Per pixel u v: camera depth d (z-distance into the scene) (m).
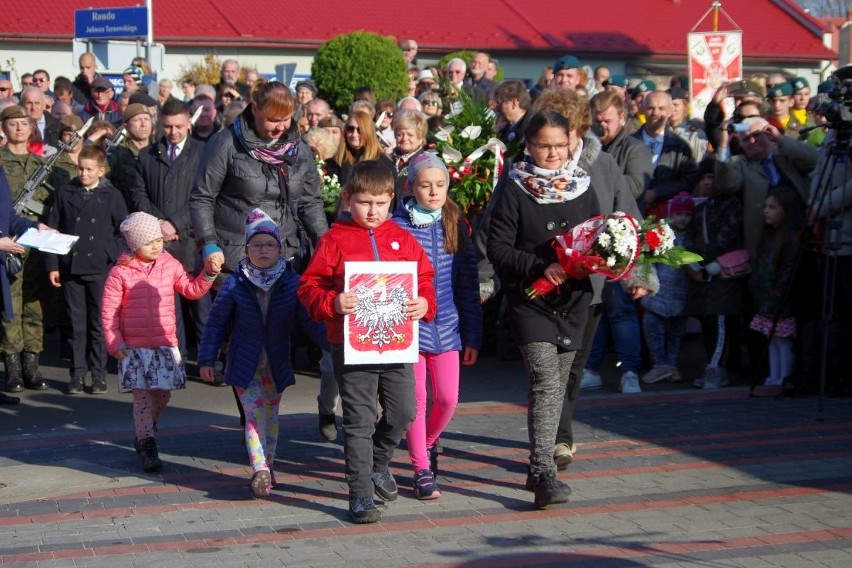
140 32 24.75
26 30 36.88
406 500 8.70
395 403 8.11
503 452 10.01
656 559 7.41
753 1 45.69
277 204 9.59
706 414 11.33
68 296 12.88
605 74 21.61
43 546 7.73
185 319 14.68
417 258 8.16
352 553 7.55
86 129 14.28
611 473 9.36
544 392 8.39
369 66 24.83
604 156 9.17
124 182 14.29
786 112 14.59
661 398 12.05
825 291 11.23
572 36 42.06
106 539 7.86
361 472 8.09
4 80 19.88
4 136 14.73
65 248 11.41
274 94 9.24
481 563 7.36
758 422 10.99
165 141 13.71
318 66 25.30
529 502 8.62
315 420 11.30
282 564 7.35
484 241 8.96
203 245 9.40
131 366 9.48
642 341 13.74
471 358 8.87
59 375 13.89
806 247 12.04
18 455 10.09
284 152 9.52
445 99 16.44
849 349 12.09
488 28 41.81
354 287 7.77
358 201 8.02
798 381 12.09
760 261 12.41
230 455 10.02
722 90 13.06
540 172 8.30
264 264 8.68
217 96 21.77
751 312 12.94
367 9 41.50
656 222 8.48
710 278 12.44
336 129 14.13
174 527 8.12
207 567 7.30
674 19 44.12
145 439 9.50
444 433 10.66
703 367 13.71
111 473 9.49
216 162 9.44
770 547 7.63
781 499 8.65
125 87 22.27
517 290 8.36
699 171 13.08
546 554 7.51
